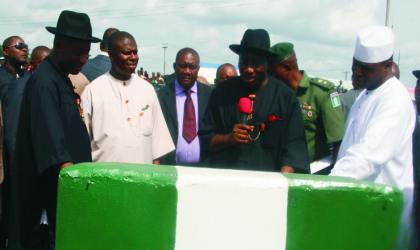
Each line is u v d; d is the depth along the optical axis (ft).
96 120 9.46
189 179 5.17
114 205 5.18
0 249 10.58
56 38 8.14
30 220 7.72
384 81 7.56
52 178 7.74
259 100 9.46
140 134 9.72
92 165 5.35
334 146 10.90
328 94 11.02
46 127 7.40
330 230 5.27
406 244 5.89
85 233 5.21
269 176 5.34
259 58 8.95
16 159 7.87
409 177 7.35
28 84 7.92
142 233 5.23
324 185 5.24
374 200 5.24
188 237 5.23
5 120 12.49
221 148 9.64
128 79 10.07
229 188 5.19
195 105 13.08
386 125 6.95
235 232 5.24
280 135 9.29
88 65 14.35
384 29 7.45
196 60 12.84
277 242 5.27
